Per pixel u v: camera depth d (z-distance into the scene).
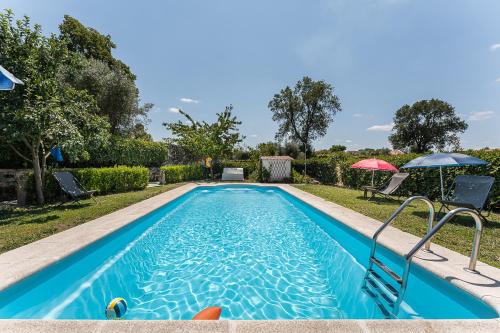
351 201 9.30
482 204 5.61
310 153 35.97
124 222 5.61
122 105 17.06
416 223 5.80
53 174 7.61
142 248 5.46
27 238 4.31
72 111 8.08
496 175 7.40
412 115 51.50
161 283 4.04
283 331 1.92
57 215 6.16
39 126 6.76
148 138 26.02
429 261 3.51
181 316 3.18
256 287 3.94
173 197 9.78
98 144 9.07
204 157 21.81
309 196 10.71
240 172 20.62
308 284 4.05
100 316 3.12
